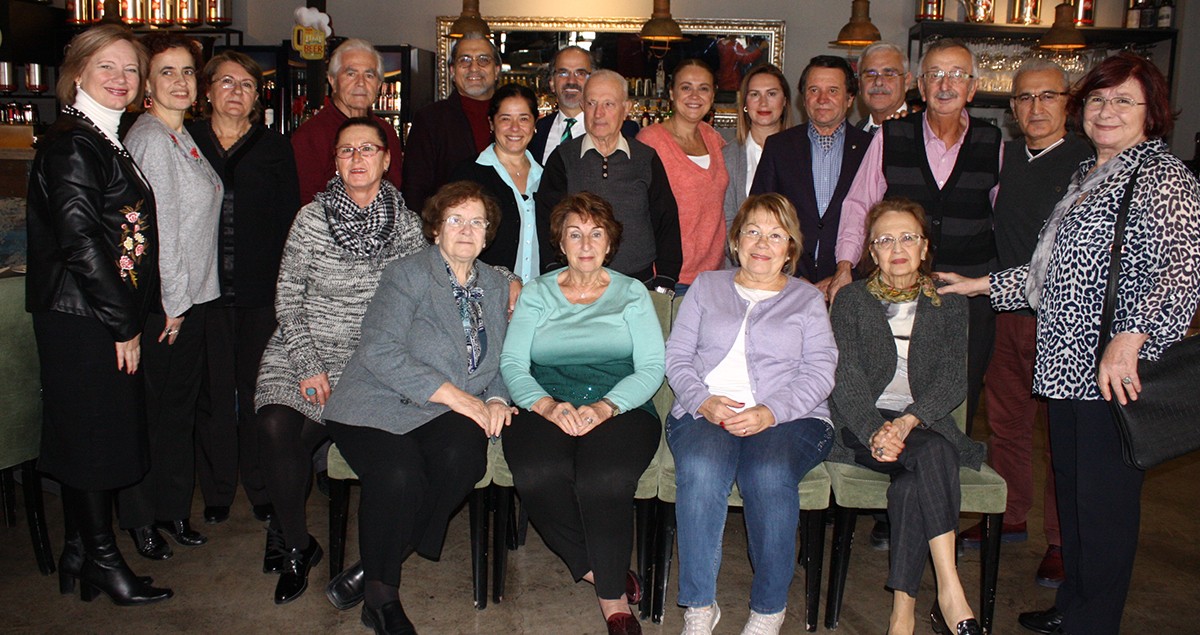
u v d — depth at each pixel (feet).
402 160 12.53
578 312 8.97
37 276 7.82
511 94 10.42
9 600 8.79
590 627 8.63
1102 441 7.49
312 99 17.29
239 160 9.65
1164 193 7.00
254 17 21.53
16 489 11.80
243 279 9.75
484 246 8.82
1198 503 12.21
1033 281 8.18
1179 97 19.76
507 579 9.56
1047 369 7.74
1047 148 9.79
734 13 21.39
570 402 8.75
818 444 8.44
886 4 21.21
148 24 20.25
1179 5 19.71
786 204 8.77
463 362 8.57
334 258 9.00
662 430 9.39
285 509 8.75
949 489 8.04
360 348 8.52
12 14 19.94
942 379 8.66
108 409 8.05
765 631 8.07
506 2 21.45
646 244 10.66
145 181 8.18
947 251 10.00
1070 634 7.90
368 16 21.62
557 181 10.50
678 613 8.95
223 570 9.49
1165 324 6.97
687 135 11.53
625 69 21.36
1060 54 19.45
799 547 10.53
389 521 7.99
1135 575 9.96
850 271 10.38
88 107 7.91
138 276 8.00
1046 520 9.70
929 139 10.18
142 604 8.73
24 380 8.79
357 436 8.27
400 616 8.02
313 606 8.81
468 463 8.21
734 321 8.83
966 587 9.48
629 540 8.16
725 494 8.09
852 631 8.66
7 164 17.80
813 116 11.16
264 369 9.07
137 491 9.41
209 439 10.34
